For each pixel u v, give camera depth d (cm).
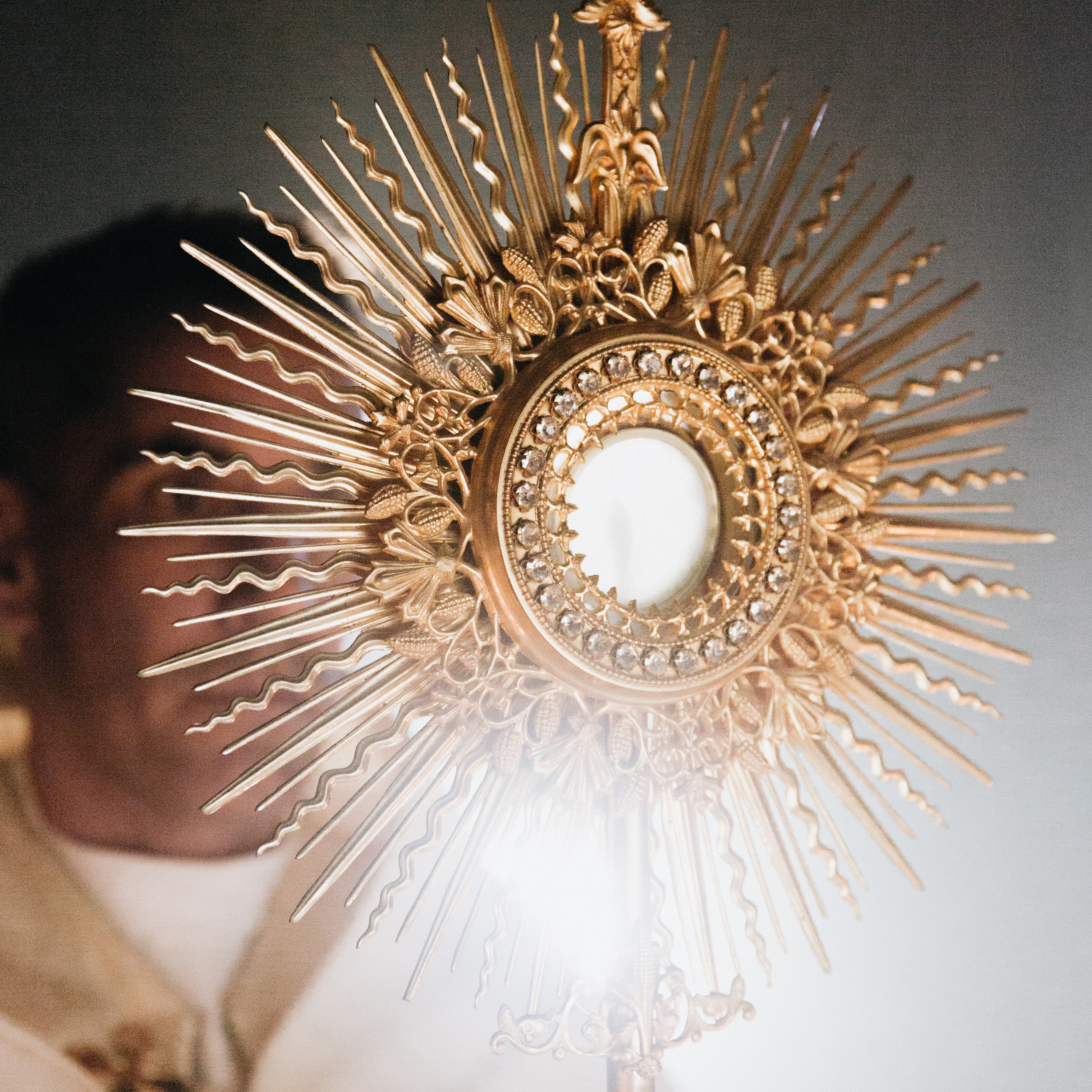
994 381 117
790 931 108
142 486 93
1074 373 120
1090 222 121
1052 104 121
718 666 82
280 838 77
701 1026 87
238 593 94
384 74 84
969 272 117
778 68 112
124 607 92
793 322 86
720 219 87
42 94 93
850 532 89
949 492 96
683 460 84
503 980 100
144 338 94
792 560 84
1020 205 119
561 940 100
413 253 85
